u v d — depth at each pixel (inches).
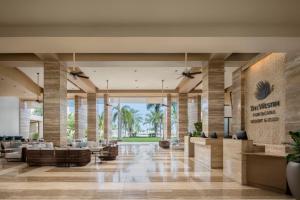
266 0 272.7
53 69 544.4
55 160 483.5
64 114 570.6
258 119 550.0
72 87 936.9
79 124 1061.8
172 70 710.5
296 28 327.9
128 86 973.8
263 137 529.0
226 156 385.1
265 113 522.3
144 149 877.8
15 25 330.0
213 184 325.4
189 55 541.6
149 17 309.9
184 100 1010.1
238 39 336.5
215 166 449.7
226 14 302.8
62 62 557.9
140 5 282.4
